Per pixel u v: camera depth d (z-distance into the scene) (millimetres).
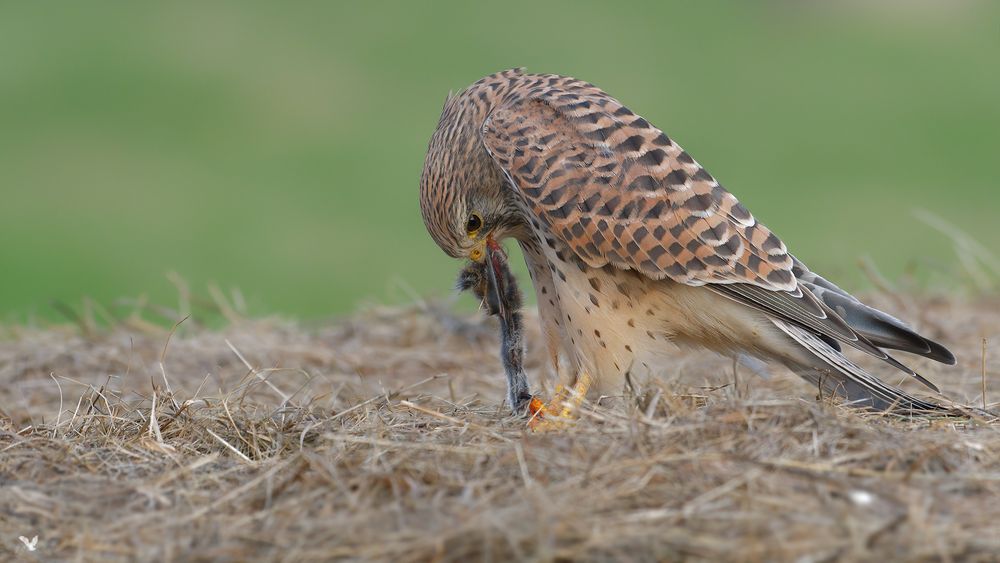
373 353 13617
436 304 14742
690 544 6586
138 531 7363
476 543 6652
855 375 9695
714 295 10109
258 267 23328
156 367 13102
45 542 7414
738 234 10008
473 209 10586
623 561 6508
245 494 7773
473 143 10508
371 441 8148
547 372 12727
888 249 22000
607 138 10156
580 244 10062
